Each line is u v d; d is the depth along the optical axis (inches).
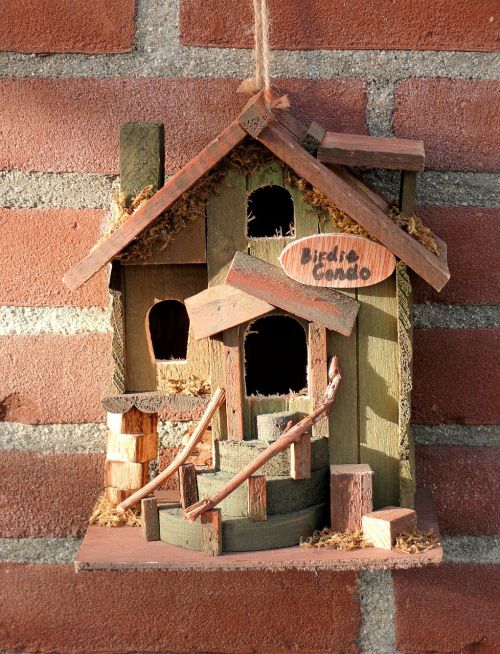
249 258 42.4
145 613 52.2
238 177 42.5
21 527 51.9
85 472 51.5
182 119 50.1
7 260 50.8
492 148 49.9
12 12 50.2
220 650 52.1
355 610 51.6
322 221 42.6
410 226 43.2
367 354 43.4
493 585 51.2
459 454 50.8
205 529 41.8
